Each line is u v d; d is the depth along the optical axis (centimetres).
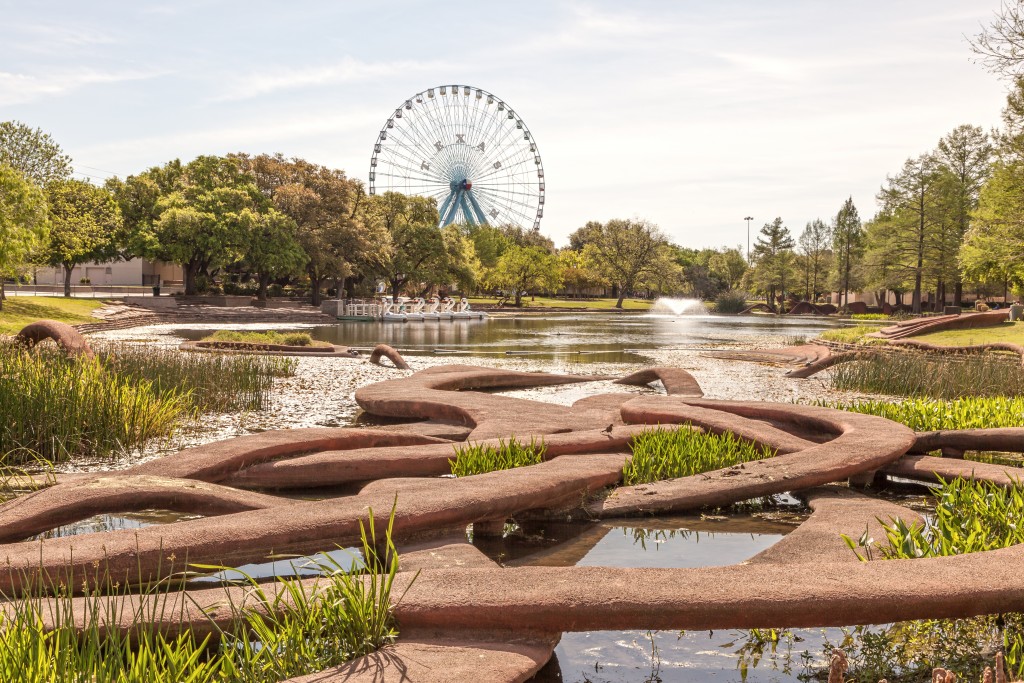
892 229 6819
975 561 393
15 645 299
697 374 1903
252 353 2312
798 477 679
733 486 668
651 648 401
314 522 494
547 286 9369
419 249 7144
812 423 915
